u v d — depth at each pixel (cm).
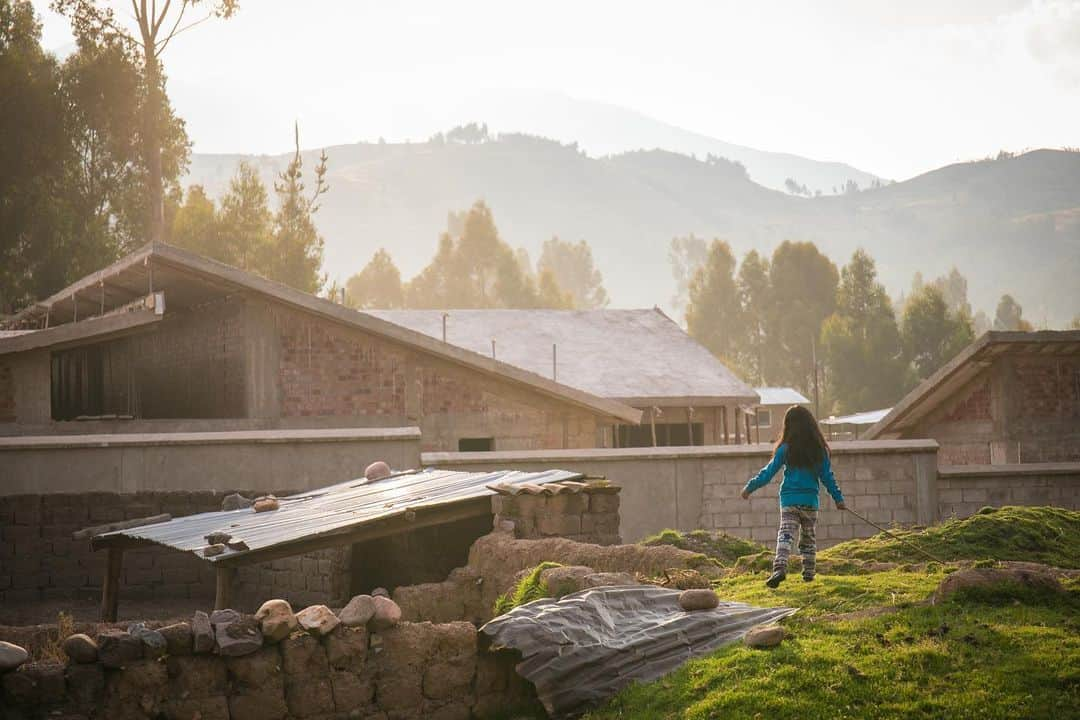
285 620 803
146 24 5259
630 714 723
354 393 2709
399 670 837
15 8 5278
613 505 1330
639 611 862
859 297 9969
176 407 3164
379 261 10950
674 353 4031
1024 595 784
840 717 627
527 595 1011
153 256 2470
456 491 1432
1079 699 608
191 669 779
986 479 2236
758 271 10300
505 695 860
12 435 2414
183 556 1978
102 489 2034
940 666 671
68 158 5272
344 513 1412
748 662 723
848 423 5416
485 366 2784
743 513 2181
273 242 5966
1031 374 3167
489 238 10588
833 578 980
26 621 1742
